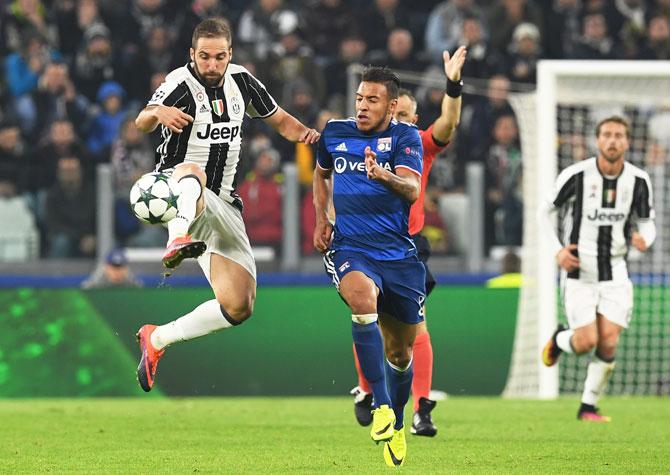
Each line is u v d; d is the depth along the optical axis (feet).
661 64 135.64
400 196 66.90
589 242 103.91
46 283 151.94
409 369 69.67
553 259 131.85
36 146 175.42
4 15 187.21
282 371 135.54
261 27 189.67
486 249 164.14
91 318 134.31
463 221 160.86
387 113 69.26
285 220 153.99
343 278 67.26
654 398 134.92
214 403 121.90
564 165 156.15
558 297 143.84
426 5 200.13
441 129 84.84
